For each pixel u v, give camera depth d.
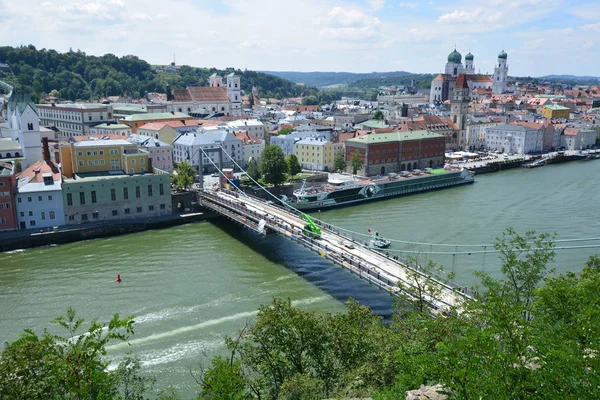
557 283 50.19
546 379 28.70
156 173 164.38
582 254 119.69
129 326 32.94
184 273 112.50
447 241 136.50
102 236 145.00
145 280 108.12
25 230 140.25
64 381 32.88
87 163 163.75
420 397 35.16
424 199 198.75
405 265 99.12
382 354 50.03
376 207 186.12
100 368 33.66
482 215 165.38
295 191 192.88
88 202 149.88
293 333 52.56
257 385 51.38
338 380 49.44
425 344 48.28
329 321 55.12
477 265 113.75
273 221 134.38
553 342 32.41
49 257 125.06
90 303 96.56
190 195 170.88
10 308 94.25
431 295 72.19
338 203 188.75
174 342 81.75
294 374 49.47
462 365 30.84
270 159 194.88
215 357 46.62
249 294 100.88
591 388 27.64
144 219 156.38
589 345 32.56
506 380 29.67
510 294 55.53
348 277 111.00
